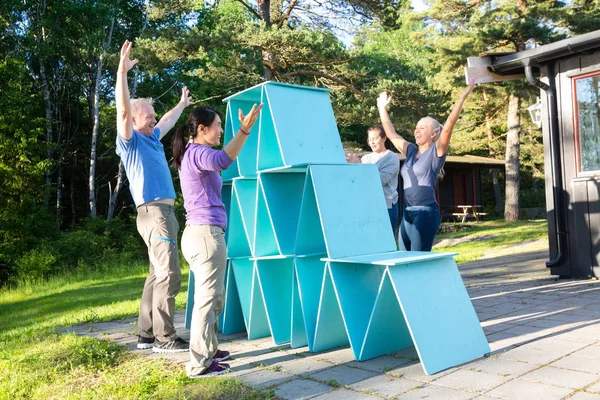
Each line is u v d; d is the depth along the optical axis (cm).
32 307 883
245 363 366
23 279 1492
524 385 284
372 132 548
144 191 392
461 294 364
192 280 489
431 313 338
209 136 356
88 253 1702
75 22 2119
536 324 422
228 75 1684
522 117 2705
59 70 2292
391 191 538
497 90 2241
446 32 2230
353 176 394
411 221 452
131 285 1038
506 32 1823
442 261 369
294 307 397
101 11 2108
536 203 3127
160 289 397
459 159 2720
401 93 1602
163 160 409
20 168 1820
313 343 383
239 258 459
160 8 1795
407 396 280
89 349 404
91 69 2264
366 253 381
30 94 2002
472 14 2086
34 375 358
